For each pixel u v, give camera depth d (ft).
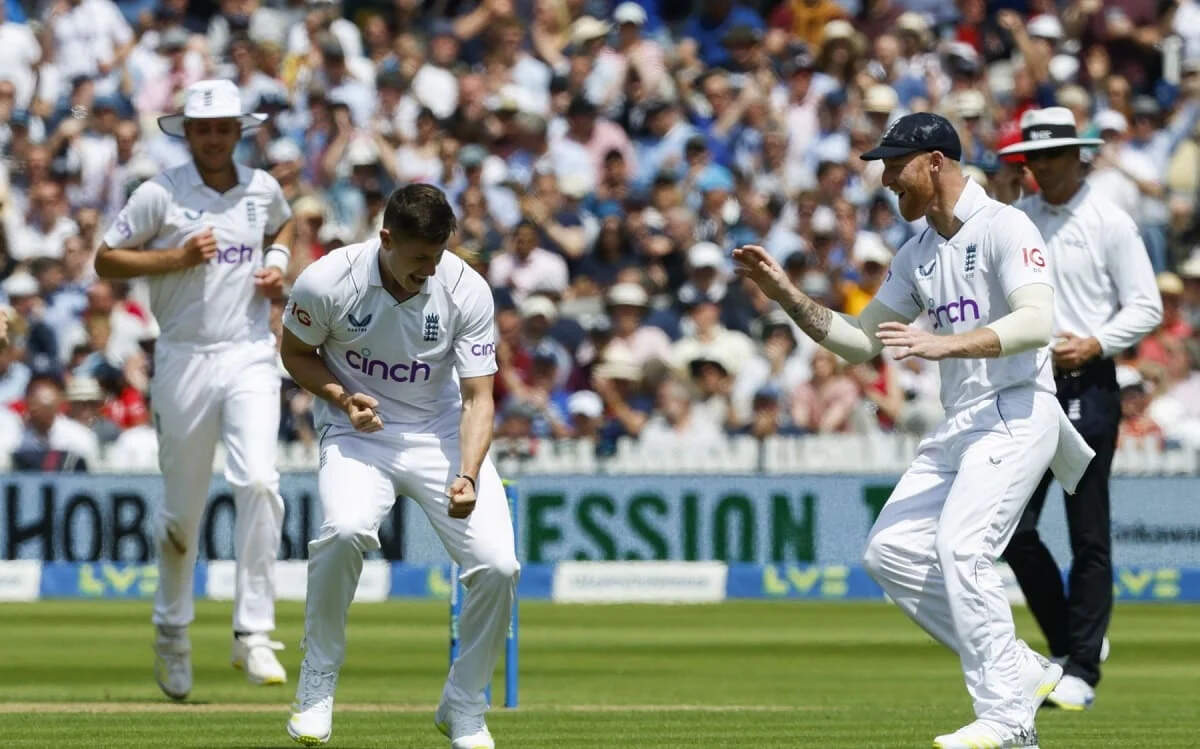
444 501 60.23
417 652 109.29
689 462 150.82
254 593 82.58
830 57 193.47
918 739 67.87
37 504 148.97
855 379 155.74
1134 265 80.07
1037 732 70.85
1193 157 190.49
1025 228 60.13
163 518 82.69
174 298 82.23
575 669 101.24
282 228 84.64
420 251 56.80
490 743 59.62
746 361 162.20
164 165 190.70
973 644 59.47
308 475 149.07
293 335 59.93
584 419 153.89
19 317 164.66
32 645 112.16
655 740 67.36
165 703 81.46
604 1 208.54
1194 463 149.28
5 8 197.26
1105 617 80.33
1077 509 80.28
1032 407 60.90
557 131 190.70
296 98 192.13
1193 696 88.02
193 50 196.95
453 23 204.54
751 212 178.19
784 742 66.80
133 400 156.15
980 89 194.90
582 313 168.66
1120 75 204.44
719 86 190.80
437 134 187.83
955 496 60.29
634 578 149.18
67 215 182.09
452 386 62.13
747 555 150.61
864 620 132.77
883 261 170.30
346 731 70.03
